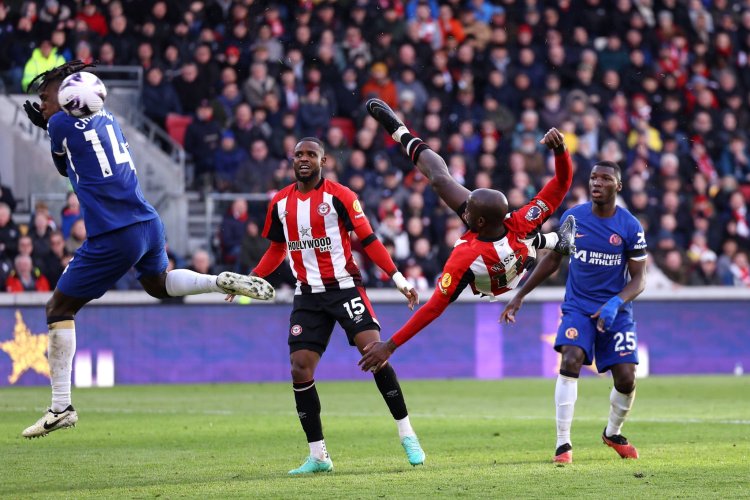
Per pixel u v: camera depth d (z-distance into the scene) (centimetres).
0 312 4338
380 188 5059
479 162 5353
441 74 5681
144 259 1906
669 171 5653
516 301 2175
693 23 6234
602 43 6053
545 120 5597
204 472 1927
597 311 2105
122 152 1852
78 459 2141
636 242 2114
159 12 5375
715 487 1675
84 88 1802
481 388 4228
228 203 5091
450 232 4988
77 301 1853
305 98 5331
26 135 4984
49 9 5281
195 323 4578
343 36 5747
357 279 1956
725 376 4881
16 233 4562
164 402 3638
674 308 4994
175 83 5291
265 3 5600
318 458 1911
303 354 1927
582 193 5344
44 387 4338
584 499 1559
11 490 1698
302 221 1928
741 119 6116
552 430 2703
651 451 2200
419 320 1814
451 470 1909
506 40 5947
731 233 5459
